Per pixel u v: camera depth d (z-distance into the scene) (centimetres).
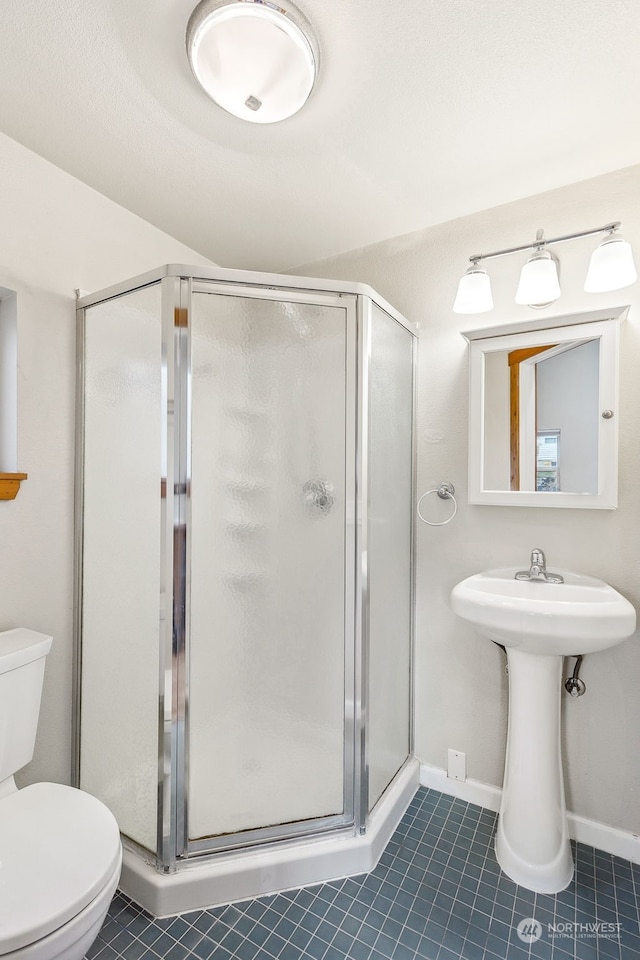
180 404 144
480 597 147
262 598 162
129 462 155
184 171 166
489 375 183
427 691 201
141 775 150
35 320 159
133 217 192
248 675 161
